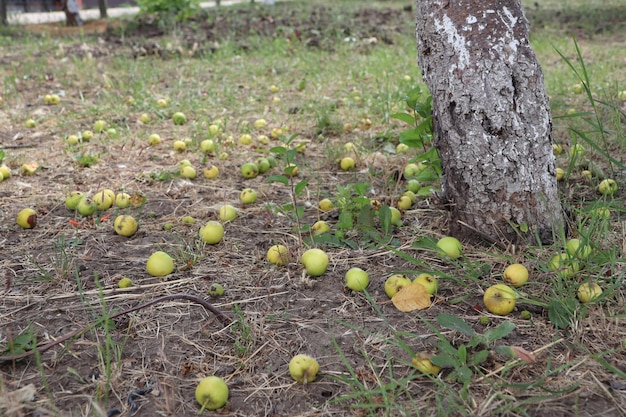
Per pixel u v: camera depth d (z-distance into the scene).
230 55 4.45
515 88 1.33
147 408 1.02
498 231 1.39
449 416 0.98
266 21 5.87
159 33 5.52
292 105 2.96
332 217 1.68
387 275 1.36
